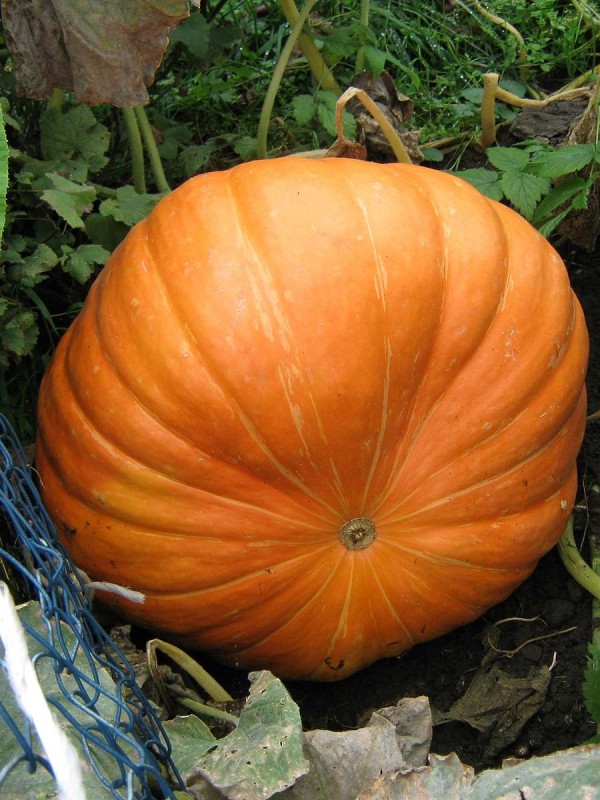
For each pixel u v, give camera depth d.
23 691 0.55
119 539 0.94
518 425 0.95
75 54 1.03
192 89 1.50
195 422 0.89
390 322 0.90
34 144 1.28
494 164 1.21
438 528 0.95
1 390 1.15
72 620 0.74
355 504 0.92
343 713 1.07
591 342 1.28
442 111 1.52
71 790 0.53
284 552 0.93
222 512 0.91
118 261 0.97
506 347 0.94
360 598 0.96
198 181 0.97
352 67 1.53
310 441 0.89
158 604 0.95
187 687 1.03
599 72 1.34
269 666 1.01
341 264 0.89
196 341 0.89
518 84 1.55
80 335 0.97
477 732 1.04
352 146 1.14
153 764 0.72
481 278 0.94
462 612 1.00
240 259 0.90
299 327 0.88
